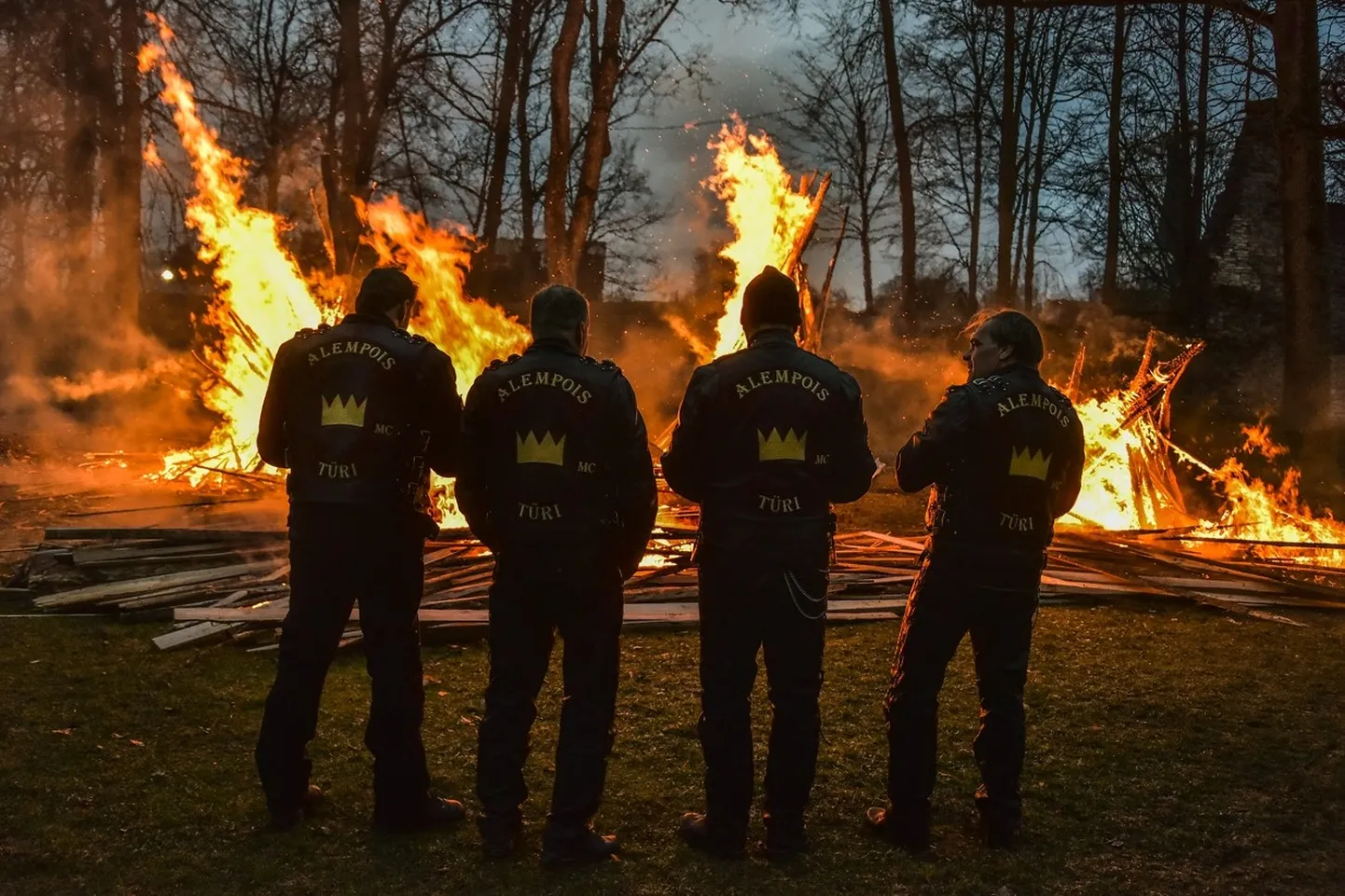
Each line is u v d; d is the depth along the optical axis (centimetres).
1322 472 1469
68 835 388
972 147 3397
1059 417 392
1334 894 366
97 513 959
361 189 2206
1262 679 610
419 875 367
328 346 394
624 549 394
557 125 1639
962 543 388
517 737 382
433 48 2330
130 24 2103
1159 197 3047
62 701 525
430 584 714
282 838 390
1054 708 555
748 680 382
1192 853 396
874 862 384
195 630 628
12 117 2191
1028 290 3412
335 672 577
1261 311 2458
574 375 375
